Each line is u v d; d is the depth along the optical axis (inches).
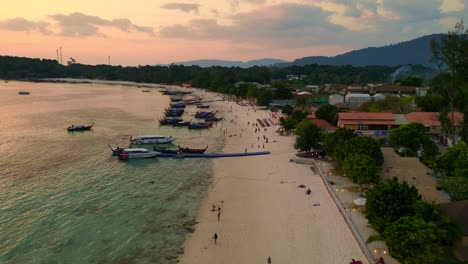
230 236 1971.0
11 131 4874.5
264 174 3051.2
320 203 2361.0
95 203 2445.9
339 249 1791.3
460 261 1450.5
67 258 1764.3
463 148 2647.6
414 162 2637.8
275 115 6422.2
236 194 2598.4
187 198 2541.8
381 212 1736.0
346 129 3223.4
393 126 4084.6
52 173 3078.2
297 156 3467.0
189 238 1958.7
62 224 2122.3
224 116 6619.1
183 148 3880.4
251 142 4384.8
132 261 1739.7
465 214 1621.6
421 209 1566.2
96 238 1963.6
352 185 2613.2
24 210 2305.6
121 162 3486.7
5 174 3011.8
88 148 4015.8
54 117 6117.1
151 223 2144.4
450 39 3216.0
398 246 1441.9
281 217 2175.2
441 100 4097.0
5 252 1808.6
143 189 2733.8
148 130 5201.8
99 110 7096.5
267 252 1795.0
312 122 4008.4
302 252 1779.0
